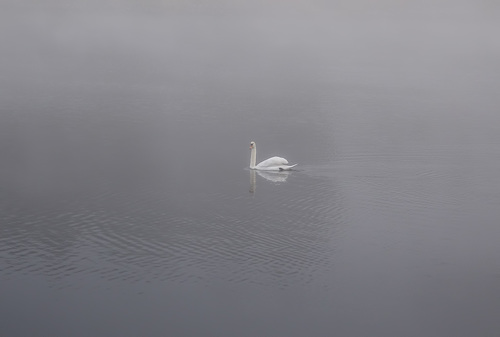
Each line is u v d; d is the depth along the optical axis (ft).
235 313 102.94
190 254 120.57
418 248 124.77
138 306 104.32
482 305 106.32
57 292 107.76
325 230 131.85
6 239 125.59
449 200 148.46
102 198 147.54
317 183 159.33
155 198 147.84
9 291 107.76
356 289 110.11
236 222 134.92
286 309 104.58
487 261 119.96
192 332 98.27
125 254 120.06
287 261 118.83
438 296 108.58
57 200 145.79
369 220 136.87
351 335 98.43
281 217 137.90
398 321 101.86
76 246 123.24
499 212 141.90
